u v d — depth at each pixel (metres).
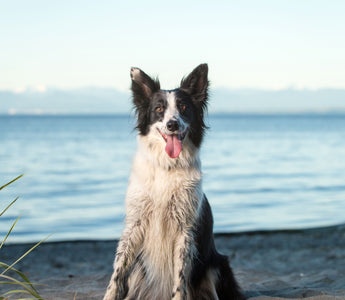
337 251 10.55
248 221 14.64
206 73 5.09
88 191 20.17
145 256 4.60
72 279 6.34
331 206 17.45
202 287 4.70
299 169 29.84
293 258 9.79
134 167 4.71
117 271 4.50
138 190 4.54
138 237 4.55
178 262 4.45
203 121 5.05
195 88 5.08
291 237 12.35
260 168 30.27
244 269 7.43
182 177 4.52
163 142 4.56
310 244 11.45
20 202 17.36
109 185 22.00
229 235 12.61
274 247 11.06
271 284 6.23
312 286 6.10
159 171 4.54
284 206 17.38
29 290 3.26
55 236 12.32
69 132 88.75
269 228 13.62
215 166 31.28
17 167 28.66
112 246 11.16
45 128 112.81
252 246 11.20
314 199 18.88
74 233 12.74
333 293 5.34
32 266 8.84
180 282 4.39
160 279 4.60
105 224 13.91
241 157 38.19
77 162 32.72
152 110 4.81
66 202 17.48
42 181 23.08
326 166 31.83
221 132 90.31
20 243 11.09
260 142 58.75
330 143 57.69
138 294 4.66
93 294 5.32
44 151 42.53
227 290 4.89
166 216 4.51
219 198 18.92
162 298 4.64
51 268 8.70
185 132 4.66
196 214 4.54
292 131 96.44
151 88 4.98
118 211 15.78
